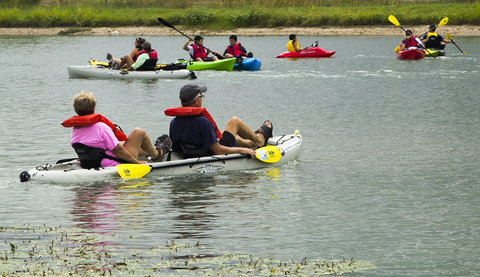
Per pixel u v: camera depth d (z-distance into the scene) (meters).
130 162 16.84
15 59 53.84
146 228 12.70
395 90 34.59
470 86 35.69
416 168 18.12
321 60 52.16
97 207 14.16
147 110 28.72
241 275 10.35
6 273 10.34
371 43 65.56
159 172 16.89
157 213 13.73
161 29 81.44
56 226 12.81
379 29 75.00
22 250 11.42
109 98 32.72
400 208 14.34
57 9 89.31
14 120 25.62
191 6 91.88
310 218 13.52
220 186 16.12
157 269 10.55
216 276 10.28
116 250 11.44
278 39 71.50
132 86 37.72
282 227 12.91
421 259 11.21
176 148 17.88
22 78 41.41
